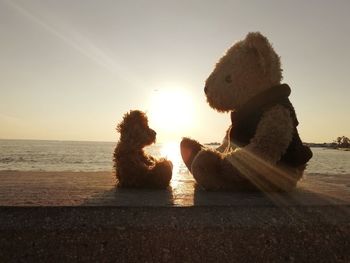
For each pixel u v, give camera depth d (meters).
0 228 0.36
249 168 0.53
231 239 0.39
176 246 0.38
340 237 0.41
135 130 0.58
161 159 0.59
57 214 0.37
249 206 0.41
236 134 0.59
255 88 0.60
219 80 0.62
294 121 0.57
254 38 0.61
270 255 0.39
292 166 0.56
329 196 0.52
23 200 0.41
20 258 0.36
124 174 0.56
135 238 0.37
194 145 0.65
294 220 0.41
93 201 0.41
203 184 0.55
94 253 0.36
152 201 0.42
